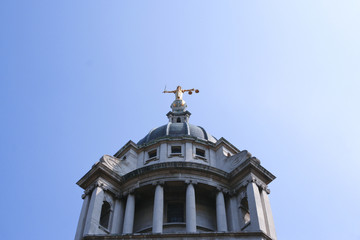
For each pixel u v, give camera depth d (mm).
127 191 47594
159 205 44906
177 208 47594
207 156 53750
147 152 54375
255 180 45938
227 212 46375
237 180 47906
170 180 46938
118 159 51281
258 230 39219
